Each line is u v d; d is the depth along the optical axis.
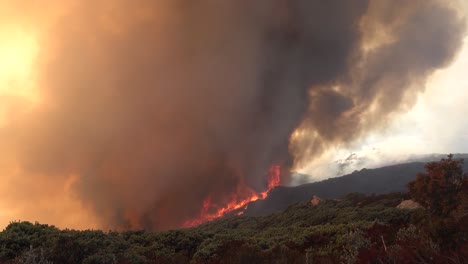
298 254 9.05
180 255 10.98
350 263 8.22
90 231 10.45
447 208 8.81
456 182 9.41
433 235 7.12
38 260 7.75
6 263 7.98
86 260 7.84
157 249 11.92
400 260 7.02
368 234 10.77
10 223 10.40
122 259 8.62
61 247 8.04
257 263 8.55
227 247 11.25
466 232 6.67
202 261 10.51
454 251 6.51
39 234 9.96
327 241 12.00
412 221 10.23
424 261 6.66
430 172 9.88
